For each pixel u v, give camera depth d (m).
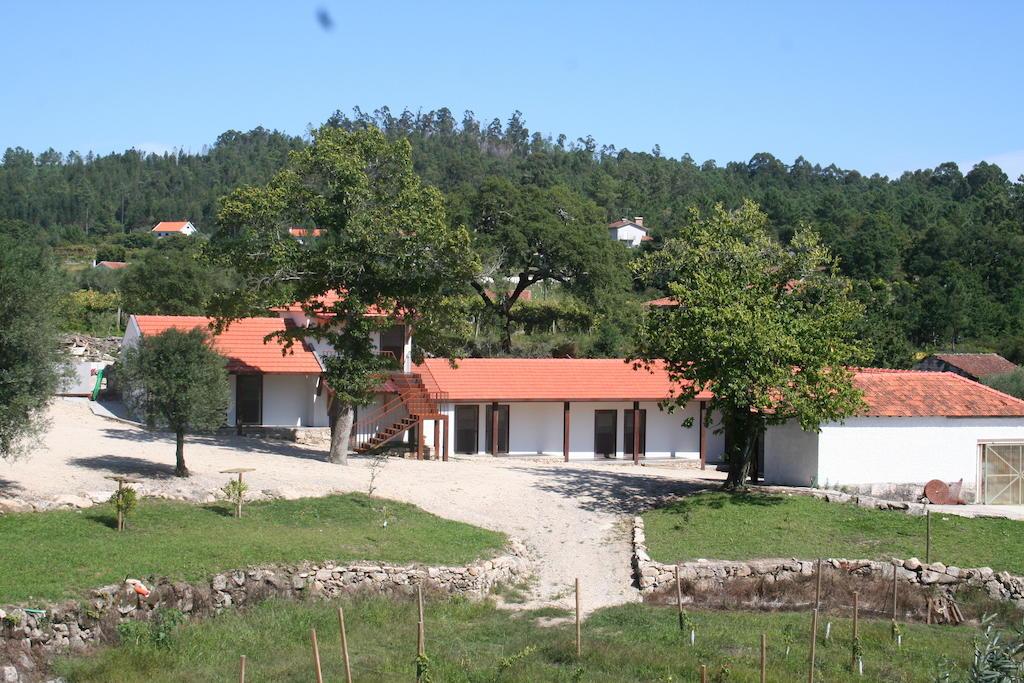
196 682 18.23
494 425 44.00
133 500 24.55
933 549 28.42
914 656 21.47
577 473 40.03
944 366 65.81
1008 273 96.19
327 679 18.66
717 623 23.70
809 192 170.75
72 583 20.39
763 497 33.62
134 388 30.39
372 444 42.81
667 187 176.62
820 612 25.19
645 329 35.38
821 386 32.25
